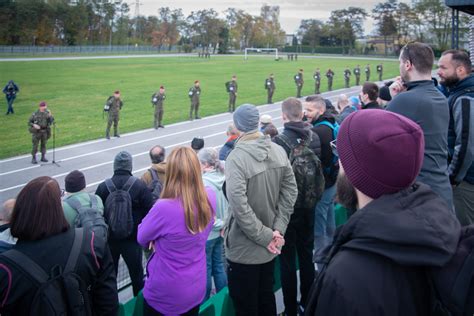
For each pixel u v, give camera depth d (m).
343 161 1.45
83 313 2.10
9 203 3.84
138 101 27.72
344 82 41.28
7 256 2.04
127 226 4.39
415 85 2.76
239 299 3.18
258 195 3.04
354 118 1.45
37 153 15.16
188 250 2.80
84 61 65.62
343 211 5.52
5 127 19.38
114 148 16.00
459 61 3.29
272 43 131.88
